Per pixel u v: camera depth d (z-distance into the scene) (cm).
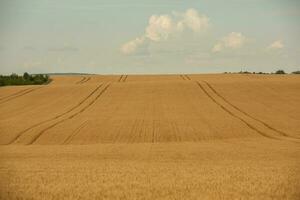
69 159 3950
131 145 5022
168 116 7019
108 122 6556
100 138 5622
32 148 4866
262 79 11469
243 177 2766
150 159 3912
